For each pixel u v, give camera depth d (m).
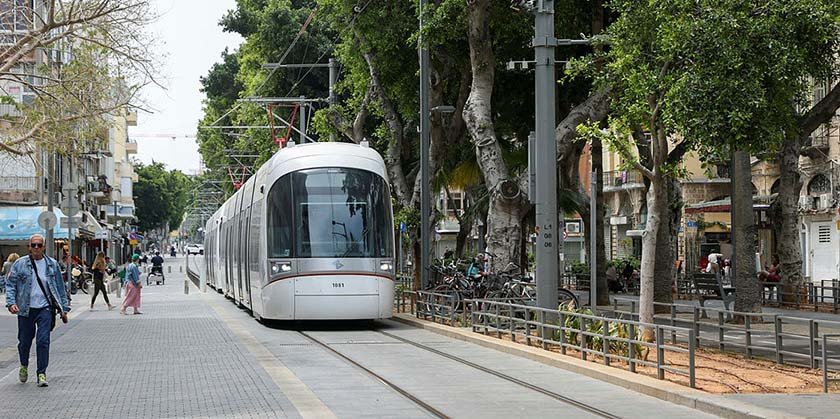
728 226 55.19
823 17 16.58
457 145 35.62
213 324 27.92
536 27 20.39
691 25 16.39
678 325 22.33
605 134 18.14
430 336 23.77
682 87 16.45
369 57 33.41
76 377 15.91
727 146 18.80
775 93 16.73
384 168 26.78
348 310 24.84
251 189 31.08
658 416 11.90
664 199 18.56
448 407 12.62
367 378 15.69
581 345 17.16
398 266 46.19
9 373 16.58
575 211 37.94
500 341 20.78
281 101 43.59
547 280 20.28
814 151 47.97
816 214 47.59
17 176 54.06
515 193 25.28
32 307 14.84
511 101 32.66
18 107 25.27
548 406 12.75
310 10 48.53
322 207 25.38
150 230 144.00
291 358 18.81
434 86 33.16
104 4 23.16
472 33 25.73
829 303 31.91
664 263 31.67
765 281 37.00
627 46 17.98
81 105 24.14
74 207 34.19
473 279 27.09
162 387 14.57
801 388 13.80
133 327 26.86
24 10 24.44
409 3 31.48
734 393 13.16
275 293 25.05
